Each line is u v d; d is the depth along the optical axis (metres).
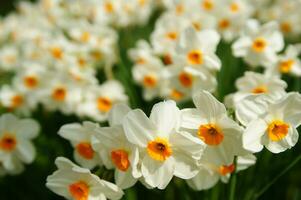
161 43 0.70
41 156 0.71
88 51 0.81
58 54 0.82
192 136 0.41
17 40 1.06
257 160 0.53
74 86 0.73
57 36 0.90
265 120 0.43
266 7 1.09
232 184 0.48
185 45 0.59
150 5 1.05
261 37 0.64
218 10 0.79
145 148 0.42
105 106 0.71
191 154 0.42
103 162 0.45
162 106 0.42
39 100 0.77
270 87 0.54
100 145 0.44
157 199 0.61
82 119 0.71
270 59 0.62
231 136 0.43
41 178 0.67
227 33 0.77
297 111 0.43
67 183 0.45
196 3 0.81
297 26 0.85
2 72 1.04
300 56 0.80
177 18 0.72
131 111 0.41
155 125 0.42
